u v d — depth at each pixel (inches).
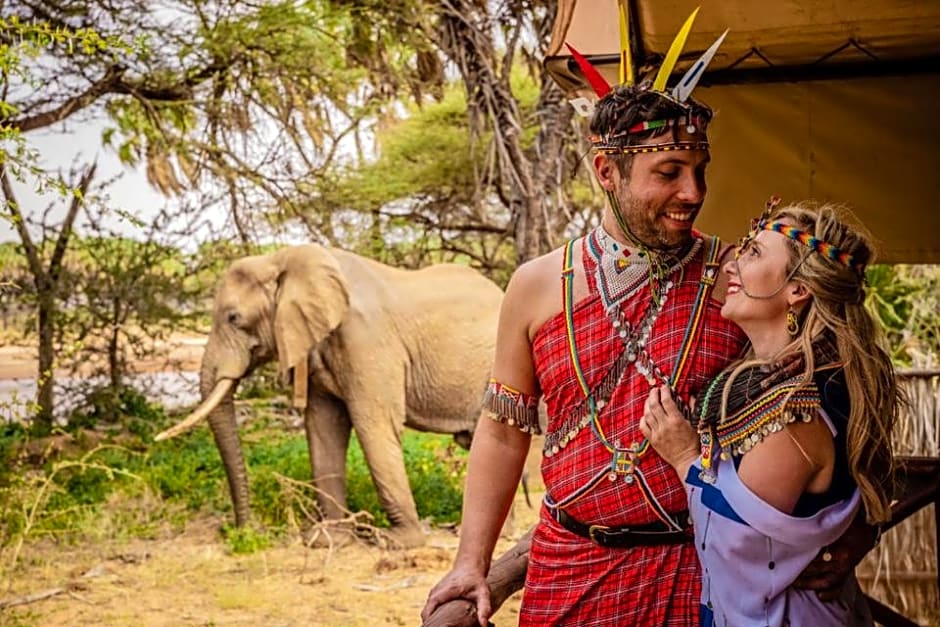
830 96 172.7
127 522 377.1
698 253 96.1
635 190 91.4
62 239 546.9
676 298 94.9
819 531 85.4
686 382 93.4
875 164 173.5
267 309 379.9
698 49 150.9
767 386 86.7
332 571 330.0
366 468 448.5
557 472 97.5
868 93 171.6
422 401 383.6
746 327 90.8
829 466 86.0
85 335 552.7
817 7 141.0
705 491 88.5
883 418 88.2
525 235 497.7
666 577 94.6
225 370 378.9
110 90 490.0
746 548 86.5
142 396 570.6
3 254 544.7
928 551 222.2
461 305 392.2
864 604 96.3
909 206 173.6
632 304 95.3
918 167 171.8
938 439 219.3
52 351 548.1
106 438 494.6
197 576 322.3
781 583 86.9
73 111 481.7
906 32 149.9
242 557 343.9
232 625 278.4
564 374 96.4
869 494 87.5
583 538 96.8
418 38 522.9
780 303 89.0
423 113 703.7
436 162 678.5
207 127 552.4
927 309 350.6
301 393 364.2
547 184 504.1
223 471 445.7
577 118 498.6
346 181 629.9
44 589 304.2
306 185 603.2
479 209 625.3
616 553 95.4
